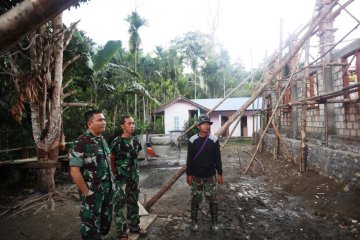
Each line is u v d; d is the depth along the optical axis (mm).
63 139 7848
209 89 39531
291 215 5492
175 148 19516
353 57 7594
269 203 6367
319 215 5398
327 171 7195
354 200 5445
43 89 6953
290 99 12734
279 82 13062
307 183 7395
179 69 35625
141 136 13469
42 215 5527
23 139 9609
